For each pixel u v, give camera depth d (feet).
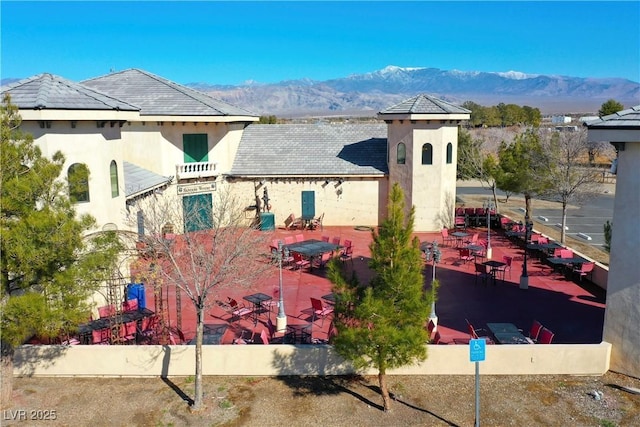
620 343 44.14
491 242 91.20
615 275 44.06
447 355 44.45
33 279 38.06
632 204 42.32
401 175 97.76
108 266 41.96
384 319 36.42
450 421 38.37
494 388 42.68
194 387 43.32
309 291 66.33
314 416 39.11
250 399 41.42
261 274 57.41
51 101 52.11
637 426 37.42
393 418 38.81
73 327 38.93
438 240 91.50
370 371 45.06
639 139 39.86
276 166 102.68
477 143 145.89
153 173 89.35
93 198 56.44
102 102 56.03
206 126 97.76
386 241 37.01
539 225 109.91
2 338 36.76
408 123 94.63
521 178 89.71
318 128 111.65
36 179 36.68
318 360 44.78
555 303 61.98
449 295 64.95
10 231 35.09
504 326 49.65
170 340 46.50
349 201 102.42
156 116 88.07
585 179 88.94
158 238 46.98
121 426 37.96
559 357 44.39
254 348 44.62
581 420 38.27
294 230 100.83
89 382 44.24
